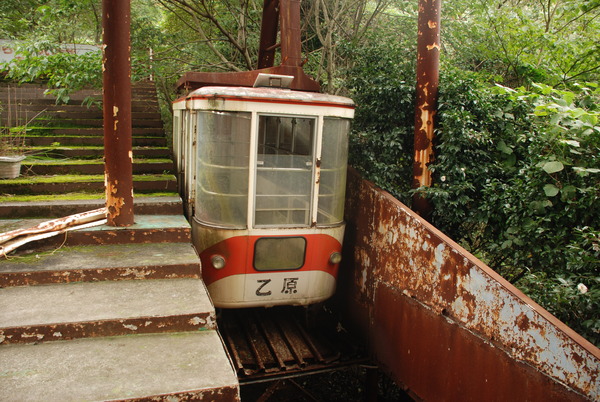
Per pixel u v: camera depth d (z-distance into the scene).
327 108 5.21
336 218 5.59
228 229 5.10
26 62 7.41
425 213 5.53
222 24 9.80
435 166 5.48
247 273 5.27
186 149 5.85
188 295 3.48
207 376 2.58
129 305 3.24
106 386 2.44
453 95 5.51
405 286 5.02
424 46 5.52
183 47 10.09
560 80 6.86
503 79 7.36
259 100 4.96
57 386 2.42
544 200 4.38
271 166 5.16
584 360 3.06
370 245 5.75
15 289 3.44
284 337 6.17
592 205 4.13
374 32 7.43
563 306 3.89
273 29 7.71
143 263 3.80
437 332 4.49
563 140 4.23
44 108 8.64
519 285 5.19
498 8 7.82
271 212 5.24
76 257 3.89
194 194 5.40
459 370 4.20
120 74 4.14
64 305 3.19
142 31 9.20
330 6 8.82
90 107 8.75
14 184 5.46
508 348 3.67
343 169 5.54
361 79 6.28
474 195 5.59
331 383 7.19
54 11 8.02
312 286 5.60
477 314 4.02
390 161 6.07
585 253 3.86
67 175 6.22
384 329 5.43
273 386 6.06
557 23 7.71
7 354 2.74
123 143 4.30
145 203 5.17
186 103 5.67
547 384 3.34
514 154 5.59
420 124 5.61
